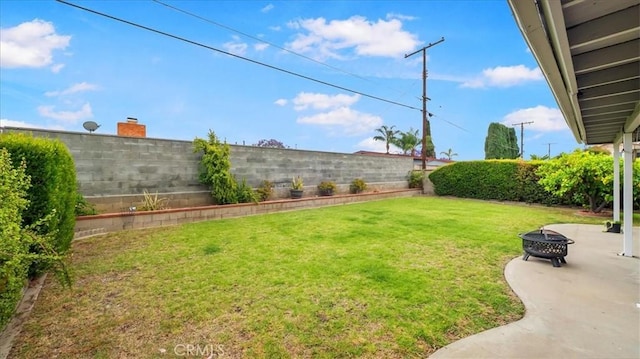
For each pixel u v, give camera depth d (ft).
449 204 37.40
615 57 7.32
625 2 5.92
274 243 17.52
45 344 7.80
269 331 8.46
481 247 17.02
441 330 8.55
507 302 10.34
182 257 14.87
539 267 13.89
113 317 9.20
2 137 11.62
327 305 9.95
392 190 48.98
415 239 18.62
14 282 7.61
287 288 11.25
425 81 53.98
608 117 13.99
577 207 34.65
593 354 7.45
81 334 8.29
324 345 7.82
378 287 11.34
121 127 26.86
